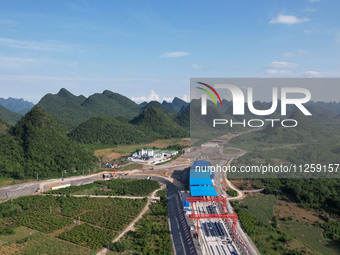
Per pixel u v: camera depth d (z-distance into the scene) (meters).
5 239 84.44
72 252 77.31
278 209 105.88
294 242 81.19
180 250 77.38
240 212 98.19
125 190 129.12
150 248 78.56
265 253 74.06
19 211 104.06
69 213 104.00
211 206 102.00
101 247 79.94
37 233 88.44
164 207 108.88
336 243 81.94
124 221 97.25
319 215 101.25
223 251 72.50
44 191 125.56
